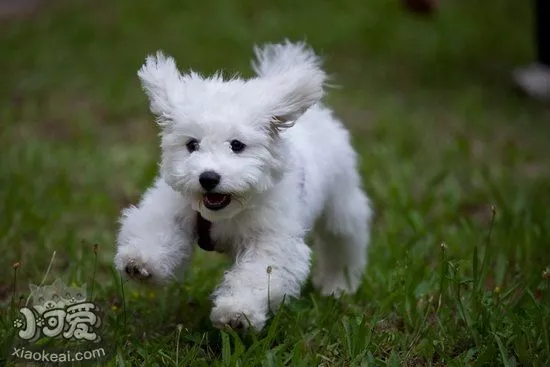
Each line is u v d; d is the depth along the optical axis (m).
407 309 8.51
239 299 7.23
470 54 23.09
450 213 11.90
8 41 22.70
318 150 8.50
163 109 7.50
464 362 7.48
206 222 7.72
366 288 9.22
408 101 18.78
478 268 9.52
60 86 18.98
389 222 11.49
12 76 19.55
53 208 11.91
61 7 27.05
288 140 7.91
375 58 22.42
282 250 7.54
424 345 7.76
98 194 12.45
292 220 7.68
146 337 8.13
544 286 8.92
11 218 10.98
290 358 7.48
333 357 7.71
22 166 13.62
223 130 7.18
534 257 10.02
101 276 9.85
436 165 14.35
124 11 26.28
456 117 17.62
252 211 7.58
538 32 19.89
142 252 7.32
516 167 14.45
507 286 9.15
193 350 7.48
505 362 7.29
